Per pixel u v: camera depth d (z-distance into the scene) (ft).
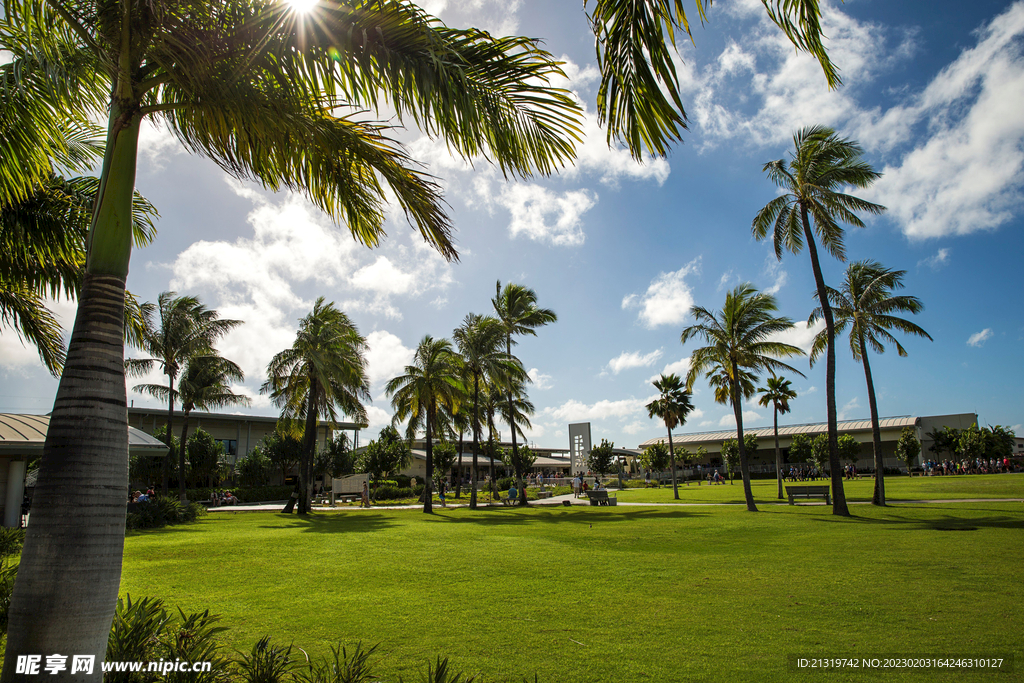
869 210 64.28
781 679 14.93
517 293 132.16
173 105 12.03
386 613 22.25
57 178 25.30
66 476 9.85
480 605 23.49
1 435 52.01
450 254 14.83
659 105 11.52
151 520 63.67
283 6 11.76
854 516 61.87
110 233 11.06
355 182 14.73
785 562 32.65
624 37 12.01
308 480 90.12
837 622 20.03
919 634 18.39
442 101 12.51
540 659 16.80
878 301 79.97
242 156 12.71
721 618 20.97
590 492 101.96
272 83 12.32
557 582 28.19
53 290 26.68
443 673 12.38
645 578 28.89
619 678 15.24
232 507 121.08
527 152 13.60
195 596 25.27
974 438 179.93
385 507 112.27
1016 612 20.66
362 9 12.09
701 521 61.21
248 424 177.99
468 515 83.25
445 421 132.67
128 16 11.51
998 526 47.01
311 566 33.40
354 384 94.79
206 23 11.87
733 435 275.18
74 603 9.52
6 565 23.16
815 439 213.87
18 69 14.65
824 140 66.49
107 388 10.52
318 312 94.32
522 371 109.60
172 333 105.81
